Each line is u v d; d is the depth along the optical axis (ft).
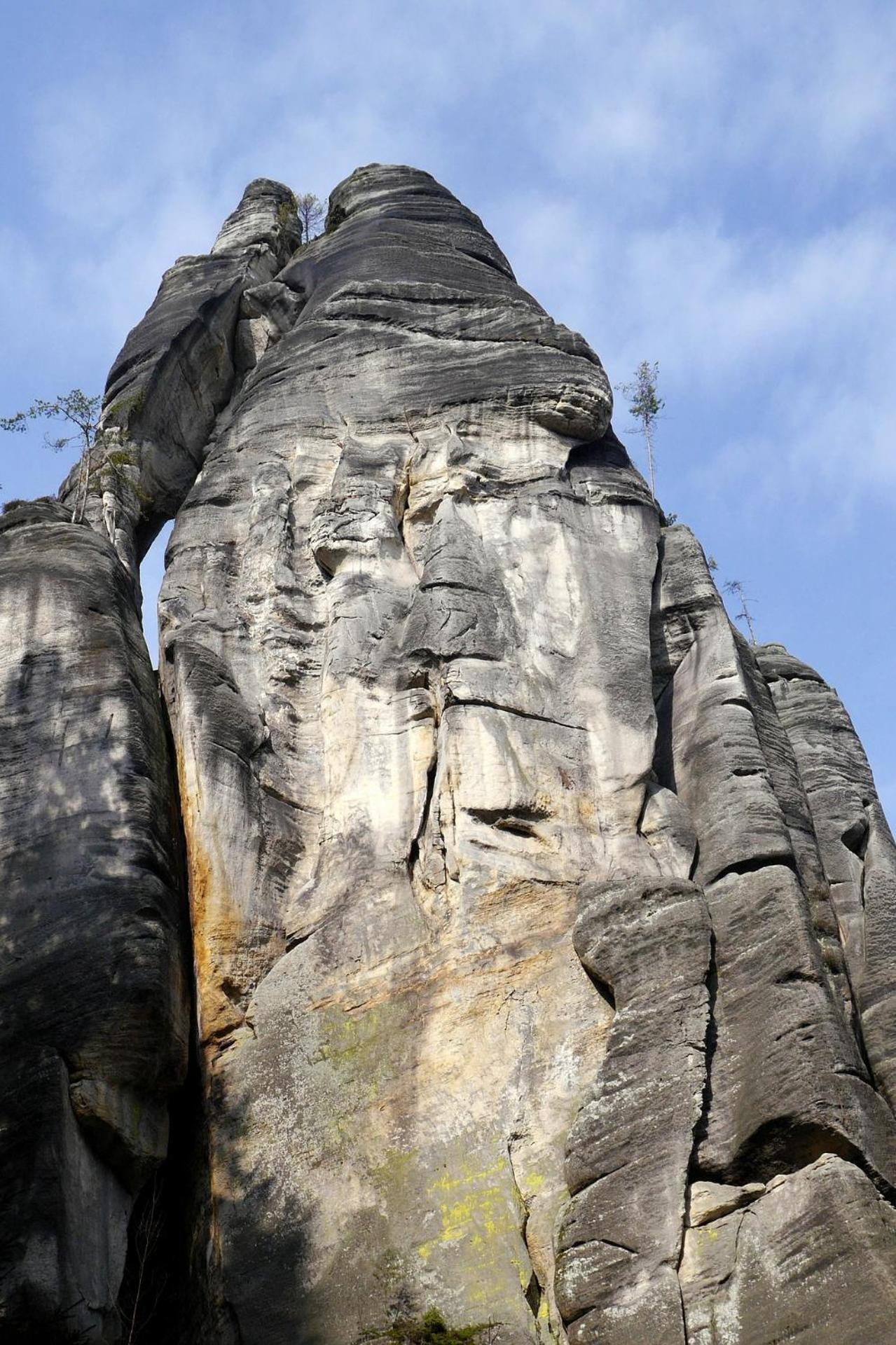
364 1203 77.05
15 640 90.17
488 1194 75.92
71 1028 78.13
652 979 79.15
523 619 93.45
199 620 96.37
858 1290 69.51
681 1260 72.18
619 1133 75.46
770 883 82.38
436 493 99.35
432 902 84.64
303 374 108.06
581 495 100.58
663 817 87.81
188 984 84.89
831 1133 73.61
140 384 116.37
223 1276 76.69
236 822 87.66
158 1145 79.61
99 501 110.11
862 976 88.63
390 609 94.99
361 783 88.89
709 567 101.09
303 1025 82.38
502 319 107.76
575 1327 71.97
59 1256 72.02
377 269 117.50
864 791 99.14
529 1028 79.97
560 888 84.07
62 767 85.87
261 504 101.60
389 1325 73.67
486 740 87.56
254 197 137.80
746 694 93.15
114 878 82.38
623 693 91.61
